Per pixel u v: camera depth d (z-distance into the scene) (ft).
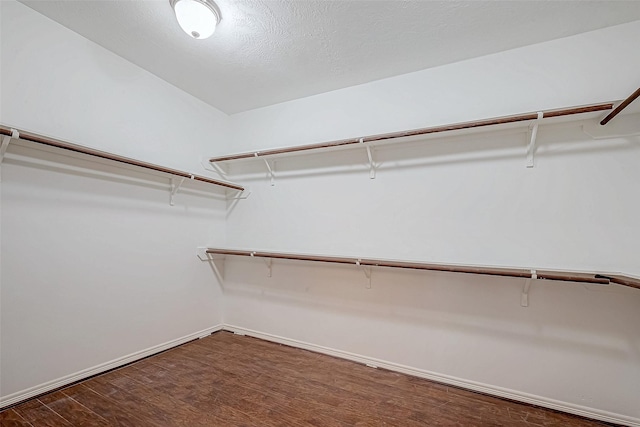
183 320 8.79
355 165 8.12
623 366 5.44
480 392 6.38
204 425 5.04
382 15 5.63
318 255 8.27
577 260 5.77
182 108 8.91
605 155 5.64
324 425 5.12
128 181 7.40
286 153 8.50
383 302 7.57
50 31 6.03
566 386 5.78
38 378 5.74
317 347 8.39
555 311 5.94
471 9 5.41
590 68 5.86
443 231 6.98
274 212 9.38
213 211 9.92
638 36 5.56
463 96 6.97
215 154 10.02
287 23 5.88
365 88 8.18
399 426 5.15
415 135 6.61
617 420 5.40
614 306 5.54
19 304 5.52
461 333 6.70
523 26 5.81
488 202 6.56
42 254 5.83
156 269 8.04
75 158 6.37
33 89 5.79
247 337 9.50
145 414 5.30
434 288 7.00
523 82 6.40
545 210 6.06
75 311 6.31
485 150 6.62
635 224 5.41
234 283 10.05
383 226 7.68
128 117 7.47
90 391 5.99
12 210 5.45
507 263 6.33
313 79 8.07
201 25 5.32
